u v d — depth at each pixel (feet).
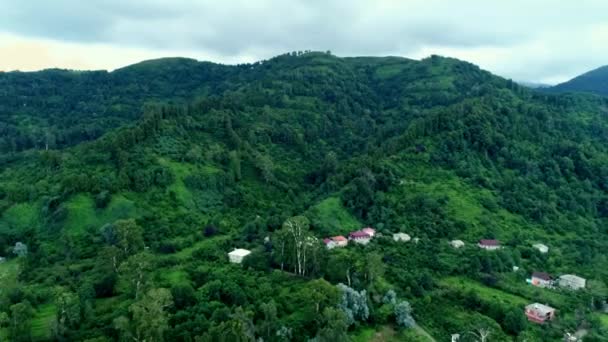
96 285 319.88
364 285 334.24
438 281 370.94
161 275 342.03
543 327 320.29
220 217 491.31
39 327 282.56
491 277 380.17
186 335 254.68
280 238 369.91
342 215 478.59
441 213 476.95
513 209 509.76
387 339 293.02
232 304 299.99
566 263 431.02
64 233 421.18
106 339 257.55
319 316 279.28
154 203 478.18
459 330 305.73
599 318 342.44
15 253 404.16
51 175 509.76
